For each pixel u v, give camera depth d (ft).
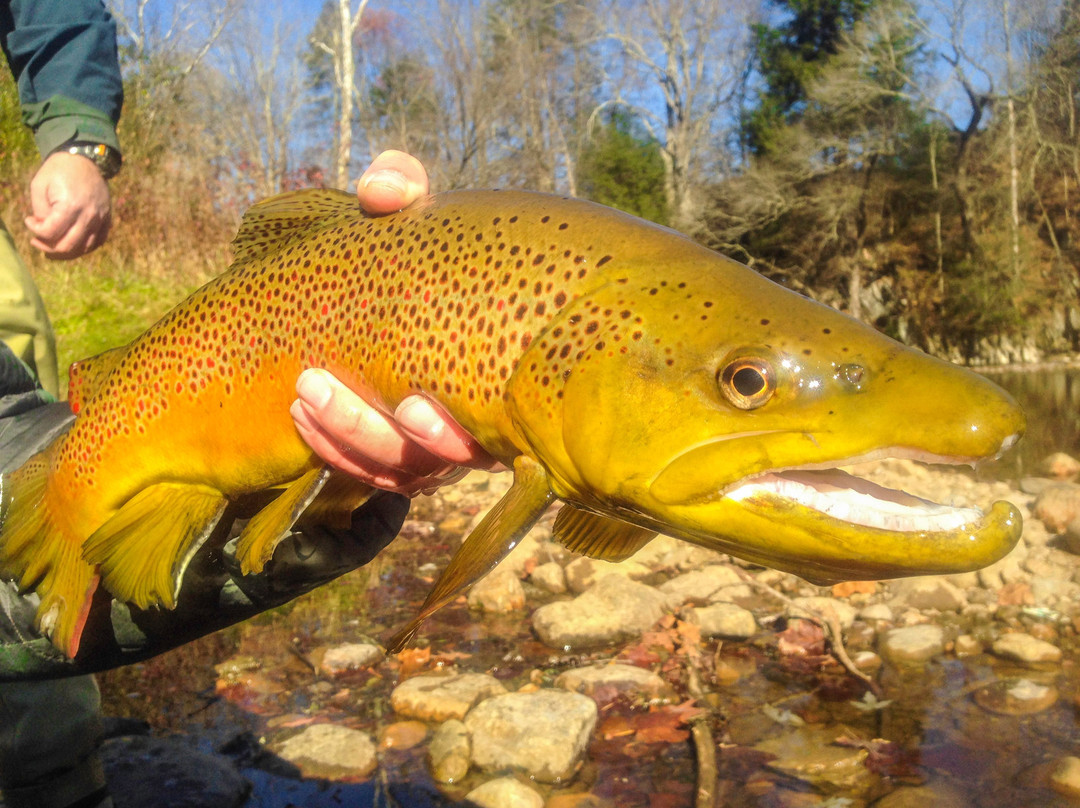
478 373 1.11
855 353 0.95
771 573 3.12
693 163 23.26
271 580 1.29
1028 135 18.22
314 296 1.25
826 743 1.94
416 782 1.82
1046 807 1.68
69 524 1.40
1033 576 2.96
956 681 2.24
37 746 1.55
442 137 20.75
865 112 20.27
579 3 25.54
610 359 1.02
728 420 0.97
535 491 1.08
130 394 1.38
